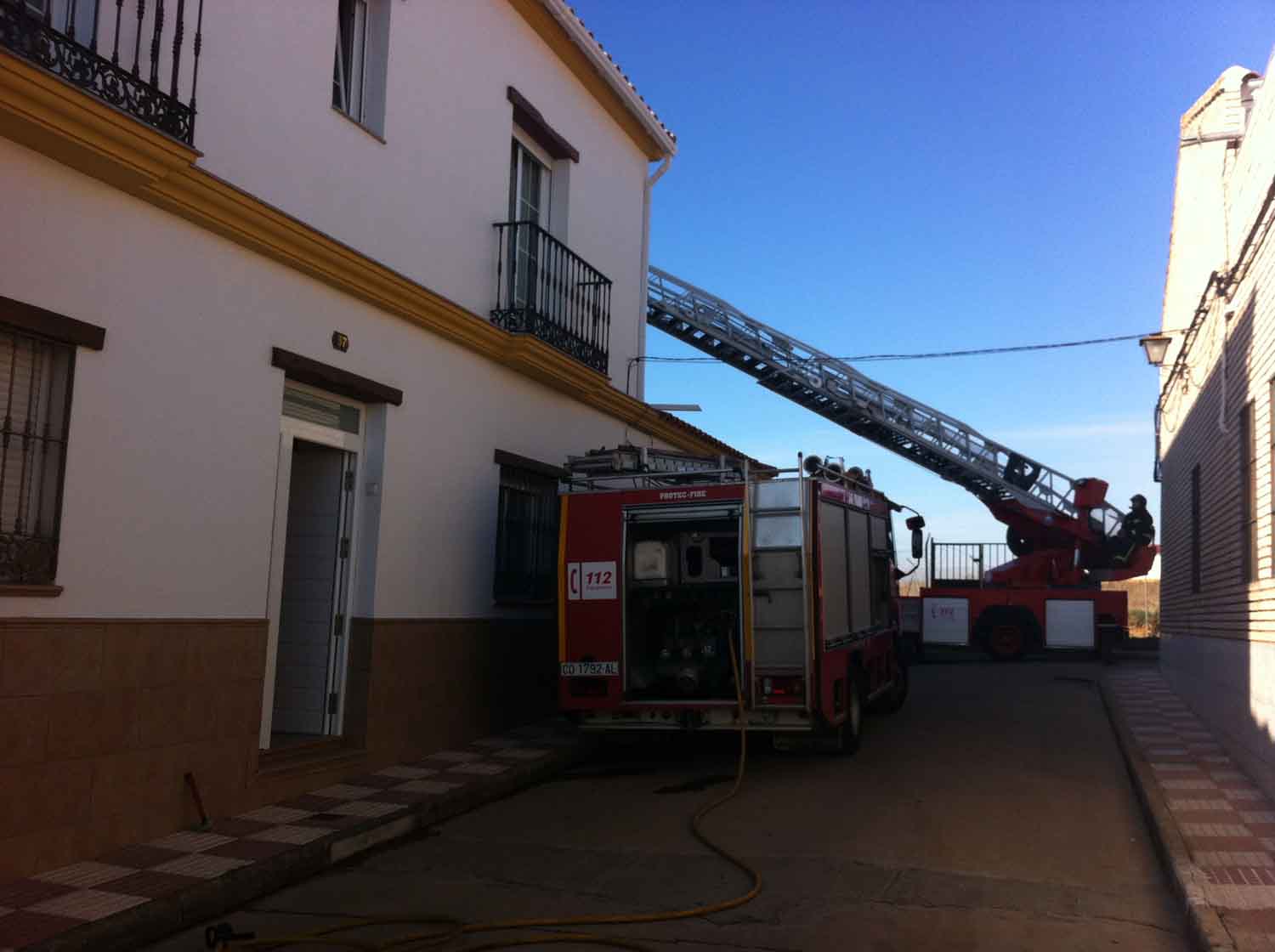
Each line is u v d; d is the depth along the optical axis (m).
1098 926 5.71
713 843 7.38
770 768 10.29
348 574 9.23
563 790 9.30
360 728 9.09
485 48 11.12
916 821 8.09
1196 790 8.80
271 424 7.95
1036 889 6.38
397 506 9.55
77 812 6.23
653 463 11.15
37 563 6.10
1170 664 17.58
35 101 5.79
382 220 9.30
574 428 13.15
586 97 13.60
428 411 10.03
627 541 10.15
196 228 7.27
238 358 7.63
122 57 6.75
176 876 6.00
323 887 6.41
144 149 6.41
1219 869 6.37
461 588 10.56
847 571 11.12
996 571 25.06
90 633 6.34
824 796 9.01
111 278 6.59
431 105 10.09
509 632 11.57
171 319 7.05
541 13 12.00
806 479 9.88
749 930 5.61
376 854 7.13
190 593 7.14
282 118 8.10
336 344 8.70
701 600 10.43
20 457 6.07
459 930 5.57
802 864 6.88
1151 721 13.20
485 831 7.79
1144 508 24.31
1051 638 23.67
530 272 11.28
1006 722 13.68
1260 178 9.70
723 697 9.98
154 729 6.79
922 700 16.22
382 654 9.29
